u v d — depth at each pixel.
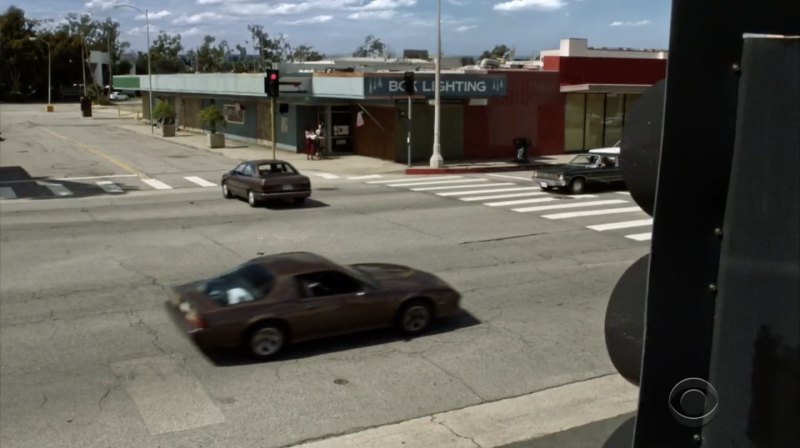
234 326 8.95
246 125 45.84
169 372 8.75
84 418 7.47
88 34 149.38
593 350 9.50
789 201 1.70
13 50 112.00
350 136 38.19
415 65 45.97
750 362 1.75
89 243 16.52
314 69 45.62
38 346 9.62
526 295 12.11
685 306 1.80
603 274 13.52
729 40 1.74
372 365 9.01
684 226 1.78
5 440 6.97
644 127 2.18
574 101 38.78
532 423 7.33
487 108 36.47
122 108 92.69
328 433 7.15
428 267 14.15
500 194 24.45
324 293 9.55
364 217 19.98
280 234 17.64
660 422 1.82
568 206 21.69
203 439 7.02
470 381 8.48
